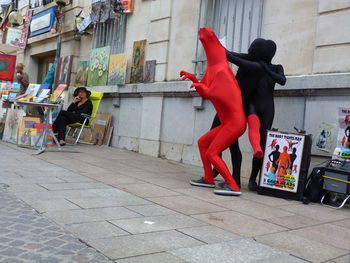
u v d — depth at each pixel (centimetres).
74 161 635
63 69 1132
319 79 518
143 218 332
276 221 358
